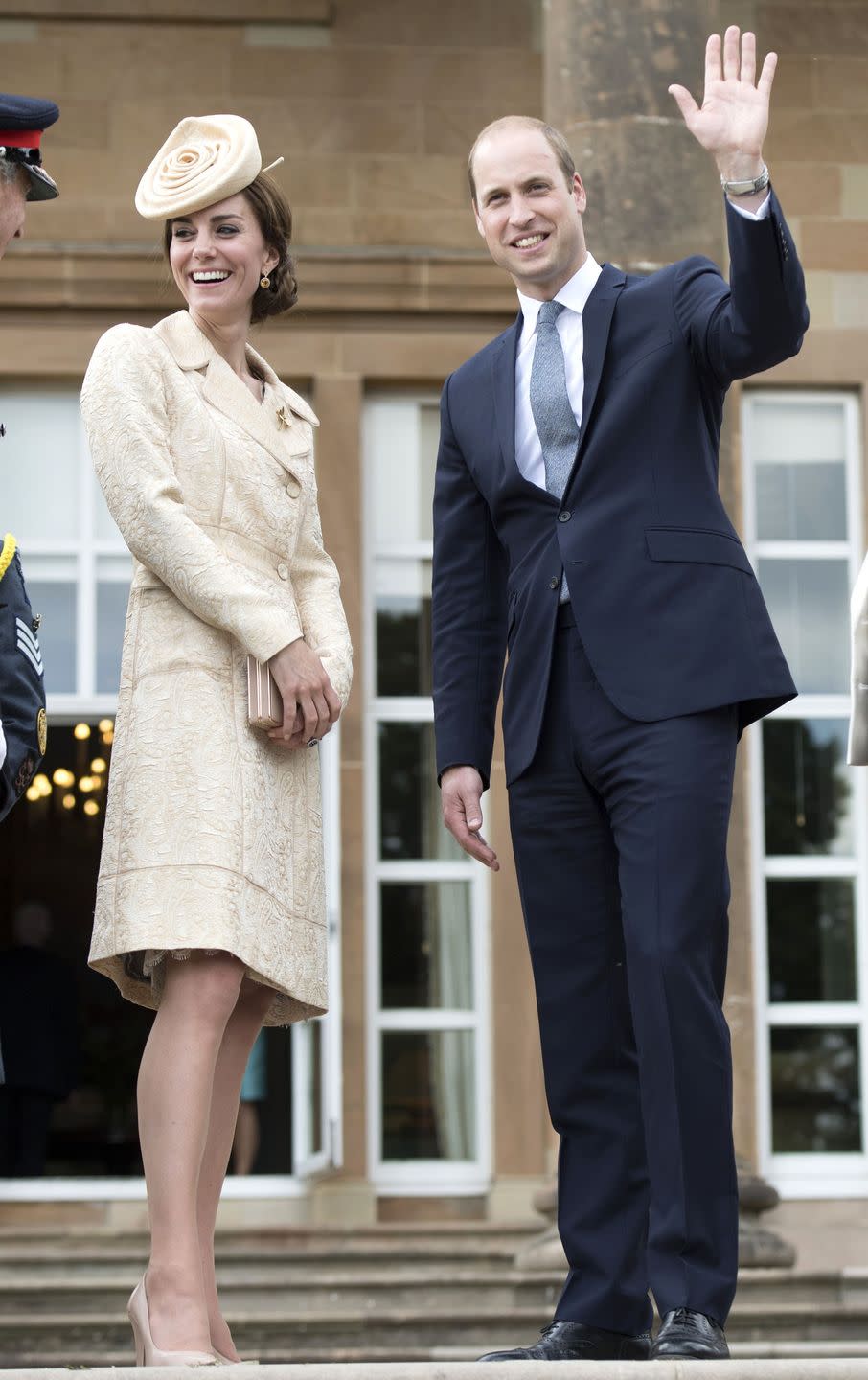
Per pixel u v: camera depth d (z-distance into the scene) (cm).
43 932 2906
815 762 2839
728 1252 986
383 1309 2277
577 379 1086
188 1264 987
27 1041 2789
